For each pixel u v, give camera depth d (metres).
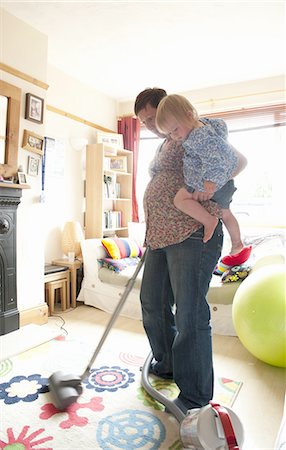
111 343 2.35
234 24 2.75
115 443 1.28
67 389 1.49
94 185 3.89
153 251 1.68
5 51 2.49
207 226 1.37
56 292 3.49
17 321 2.55
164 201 1.48
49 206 3.53
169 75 3.77
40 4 2.47
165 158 1.50
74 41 3.02
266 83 3.77
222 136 1.35
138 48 3.15
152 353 1.94
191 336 1.41
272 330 1.84
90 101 4.08
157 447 1.26
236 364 2.06
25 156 2.66
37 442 1.28
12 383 1.73
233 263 2.76
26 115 2.63
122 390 1.68
